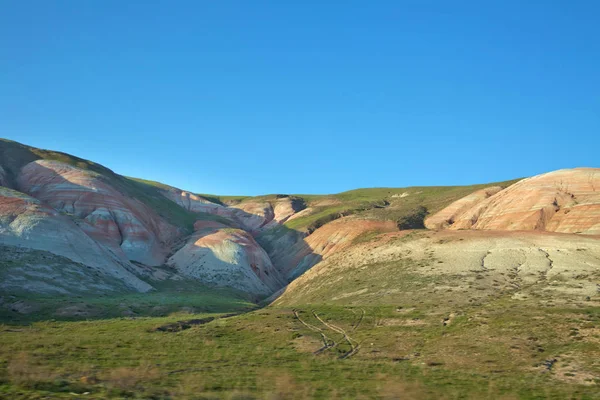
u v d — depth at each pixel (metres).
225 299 88.88
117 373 24.52
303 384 24.25
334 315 50.91
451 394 22.75
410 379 26.88
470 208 138.12
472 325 41.91
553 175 123.25
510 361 32.56
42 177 123.19
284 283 131.62
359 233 137.75
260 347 38.59
